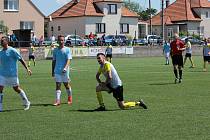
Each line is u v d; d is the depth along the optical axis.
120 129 16.56
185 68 54.97
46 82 36.72
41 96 26.94
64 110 21.19
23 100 21.62
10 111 21.03
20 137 15.38
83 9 120.94
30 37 84.00
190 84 33.94
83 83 35.25
